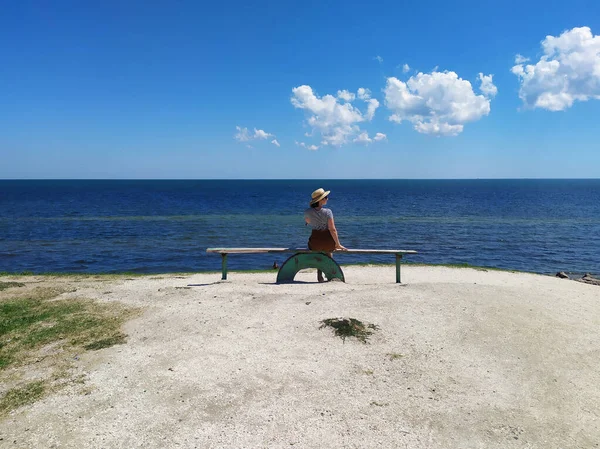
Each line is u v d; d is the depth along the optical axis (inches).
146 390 173.8
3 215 1648.6
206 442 142.2
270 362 197.8
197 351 209.0
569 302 314.3
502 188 6648.6
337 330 229.5
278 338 223.8
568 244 964.6
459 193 4547.2
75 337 232.4
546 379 193.8
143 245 889.5
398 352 211.6
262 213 1845.5
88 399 167.5
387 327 238.7
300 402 166.7
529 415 165.5
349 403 167.6
